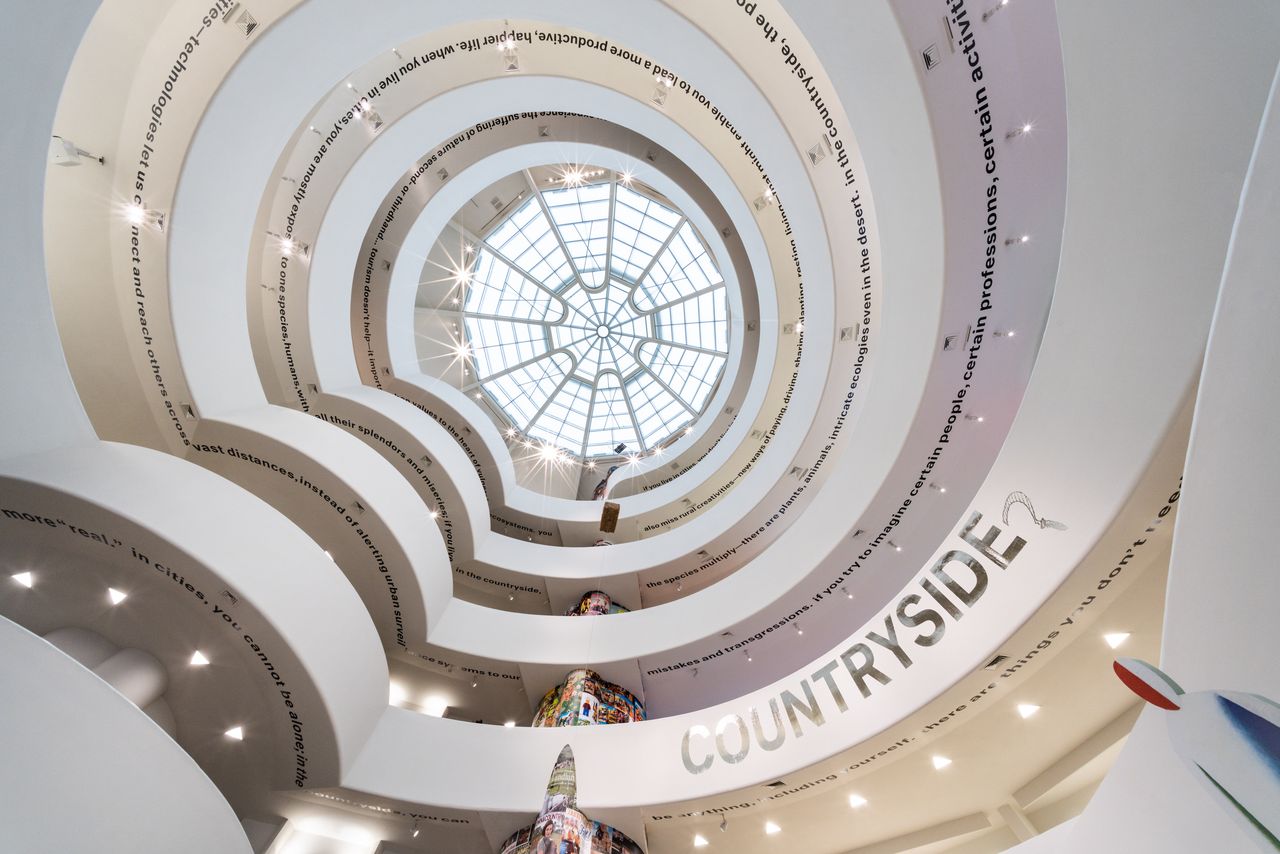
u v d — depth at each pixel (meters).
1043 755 8.12
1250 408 2.48
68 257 9.48
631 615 14.28
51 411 7.46
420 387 17.36
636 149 15.23
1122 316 5.07
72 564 8.16
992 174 7.19
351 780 9.61
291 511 12.20
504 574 16.70
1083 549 5.77
